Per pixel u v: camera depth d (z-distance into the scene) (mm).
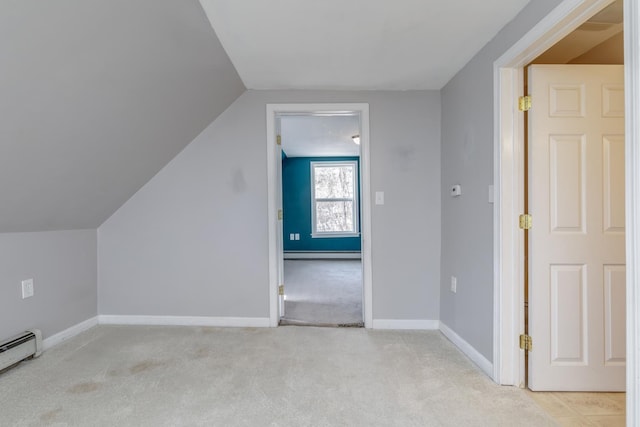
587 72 1952
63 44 1383
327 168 7148
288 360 2350
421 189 2988
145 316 3078
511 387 2018
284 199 7129
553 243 1967
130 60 1726
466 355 2445
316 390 1965
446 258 2840
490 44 2133
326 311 3479
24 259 2406
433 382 2064
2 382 2045
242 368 2229
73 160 2047
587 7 1430
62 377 2105
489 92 2141
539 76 1957
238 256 3025
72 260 2812
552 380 1977
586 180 1952
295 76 2695
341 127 4684
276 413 1749
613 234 1960
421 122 2984
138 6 1490
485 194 2188
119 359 2359
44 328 2553
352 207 7133
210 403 1833
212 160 3016
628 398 1167
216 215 3025
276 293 3021
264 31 2033
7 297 2287
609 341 1962
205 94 2551
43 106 1559
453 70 2586
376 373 2170
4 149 1597
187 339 2719
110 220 3066
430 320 2992
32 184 1966
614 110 1951
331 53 2314
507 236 2020
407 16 1882
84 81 1619
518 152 2008
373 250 2998
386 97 2986
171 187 3035
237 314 3037
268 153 2994
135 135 2311
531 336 1988
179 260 3051
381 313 3010
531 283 1982
